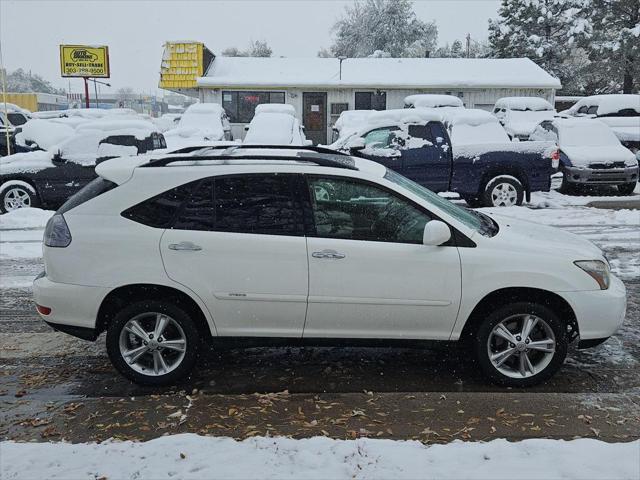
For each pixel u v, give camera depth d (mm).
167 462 3553
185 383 4875
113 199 4703
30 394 4707
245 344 4750
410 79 27656
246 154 5219
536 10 35438
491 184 12352
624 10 31812
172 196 4680
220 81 27188
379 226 4660
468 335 4785
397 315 4648
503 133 12984
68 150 12031
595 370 5094
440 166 12180
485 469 3441
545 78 27734
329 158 5250
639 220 11328
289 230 4621
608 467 3434
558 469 3432
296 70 29266
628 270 8078
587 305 4672
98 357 5441
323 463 3529
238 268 4582
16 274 7996
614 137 15430
